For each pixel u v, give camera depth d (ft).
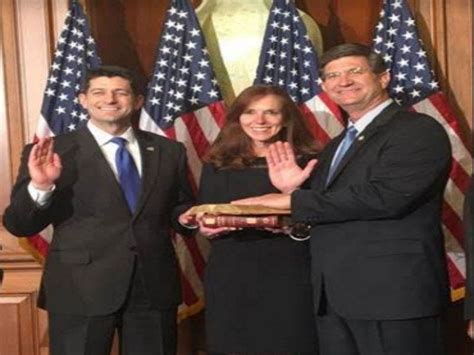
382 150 9.81
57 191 10.76
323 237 10.07
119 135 11.12
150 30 15.37
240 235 10.90
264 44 14.06
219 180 11.16
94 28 15.06
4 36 14.35
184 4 14.21
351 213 9.68
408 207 9.63
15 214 10.50
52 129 13.67
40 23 14.34
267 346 10.73
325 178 10.43
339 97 10.21
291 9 14.14
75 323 10.65
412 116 10.01
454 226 13.70
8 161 14.32
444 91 14.56
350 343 10.05
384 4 14.20
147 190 10.91
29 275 14.25
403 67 13.98
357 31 15.43
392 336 9.61
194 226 10.98
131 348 10.75
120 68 11.01
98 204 10.77
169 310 10.96
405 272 9.58
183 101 13.96
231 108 11.26
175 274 11.10
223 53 14.49
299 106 13.89
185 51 14.11
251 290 10.79
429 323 9.77
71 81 13.82
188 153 13.82
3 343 14.28
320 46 14.73
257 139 11.02
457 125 13.83
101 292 10.60
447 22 14.60
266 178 10.96
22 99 14.34
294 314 10.72
